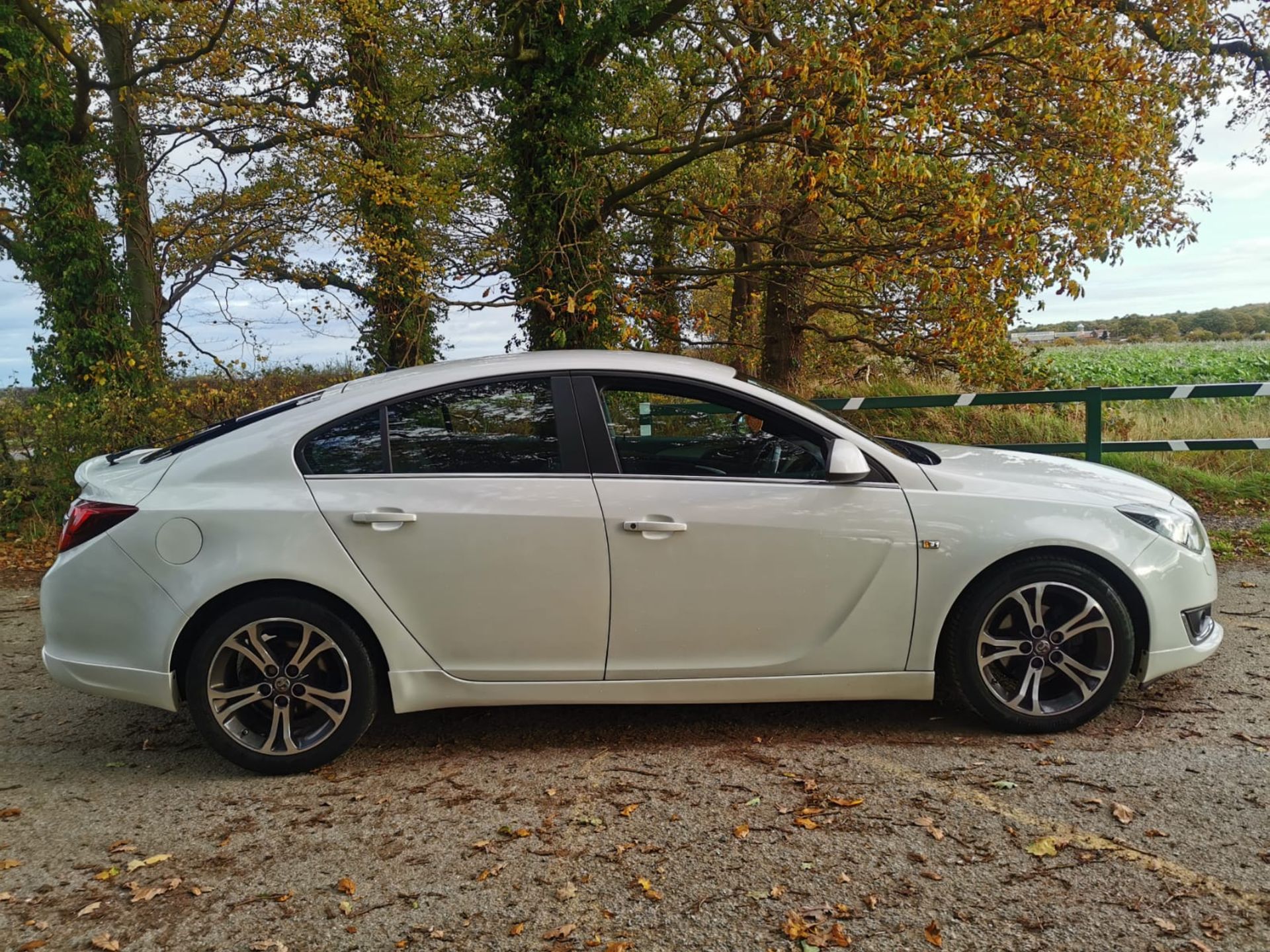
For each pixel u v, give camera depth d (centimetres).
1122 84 766
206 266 1499
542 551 328
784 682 339
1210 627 365
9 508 909
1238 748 321
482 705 355
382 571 326
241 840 284
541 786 315
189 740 378
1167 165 1019
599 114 958
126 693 328
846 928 224
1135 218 766
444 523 327
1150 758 316
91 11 1122
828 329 1371
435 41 1147
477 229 1452
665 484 335
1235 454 970
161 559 324
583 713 388
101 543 328
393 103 1352
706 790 306
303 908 243
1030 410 1094
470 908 240
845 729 357
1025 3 694
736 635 335
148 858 273
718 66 913
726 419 347
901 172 682
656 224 1106
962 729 352
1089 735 339
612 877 253
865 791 299
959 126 752
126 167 1277
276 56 1329
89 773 344
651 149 964
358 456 337
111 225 1095
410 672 332
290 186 1402
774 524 330
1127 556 336
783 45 833
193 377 1158
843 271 1111
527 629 331
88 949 227
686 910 235
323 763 335
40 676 475
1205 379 1490
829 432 344
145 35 1278
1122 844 258
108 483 344
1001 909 229
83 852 279
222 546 323
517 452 339
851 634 336
